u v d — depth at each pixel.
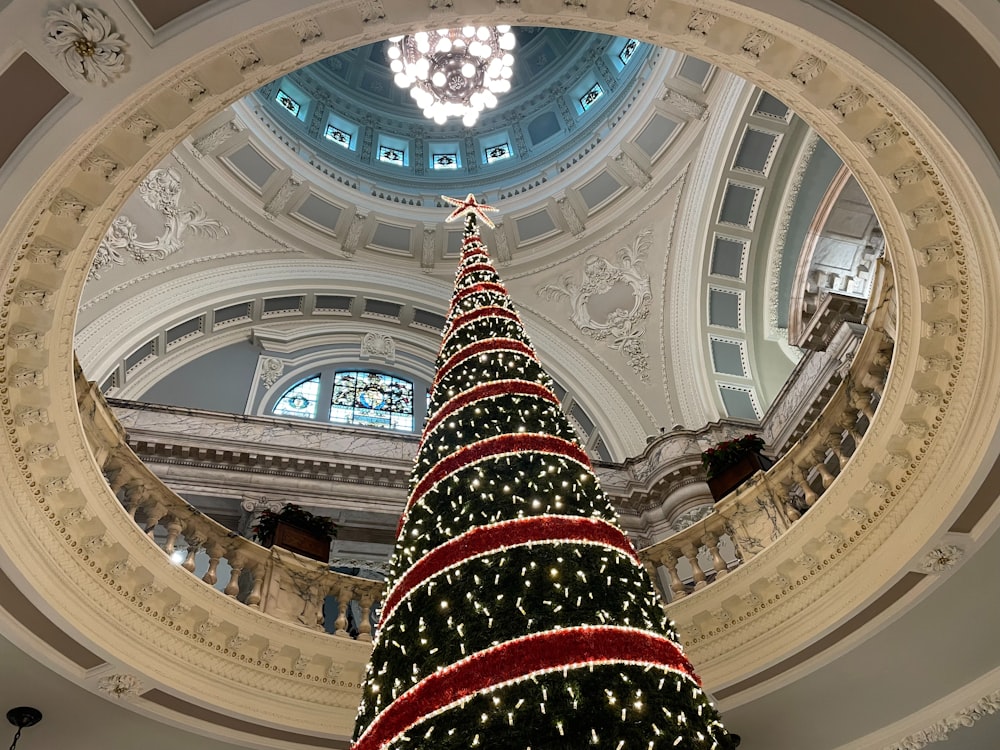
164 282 16.66
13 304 5.70
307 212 19.03
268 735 7.79
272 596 8.75
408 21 5.55
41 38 4.32
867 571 7.43
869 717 8.23
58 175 5.14
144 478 8.08
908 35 5.10
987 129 5.36
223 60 5.37
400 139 21.94
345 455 13.53
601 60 20.56
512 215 19.72
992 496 6.48
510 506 5.32
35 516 6.27
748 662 8.05
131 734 7.34
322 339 18.95
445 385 7.02
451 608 4.71
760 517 9.21
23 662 6.43
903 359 7.10
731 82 16.11
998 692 7.51
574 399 18.52
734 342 17.38
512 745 3.90
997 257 5.92
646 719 4.03
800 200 16.50
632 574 5.00
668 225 18.19
